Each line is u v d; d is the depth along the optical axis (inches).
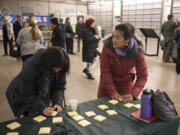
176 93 138.6
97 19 671.1
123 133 46.9
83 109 61.3
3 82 160.9
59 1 612.7
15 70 200.1
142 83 70.5
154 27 492.7
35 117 55.0
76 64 233.0
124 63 68.2
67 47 299.6
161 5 464.4
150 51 331.6
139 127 50.1
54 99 63.7
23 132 47.6
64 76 59.2
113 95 69.6
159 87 151.5
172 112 54.8
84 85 156.9
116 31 60.2
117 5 594.9
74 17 650.8
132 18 550.0
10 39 268.4
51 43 186.7
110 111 59.1
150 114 54.4
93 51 171.3
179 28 179.6
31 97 56.0
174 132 56.1
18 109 58.5
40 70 50.3
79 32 311.9
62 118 54.9
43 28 534.6
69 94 136.9
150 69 207.9
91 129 48.9
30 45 124.9
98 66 225.1
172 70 203.3
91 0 660.7
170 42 231.5
